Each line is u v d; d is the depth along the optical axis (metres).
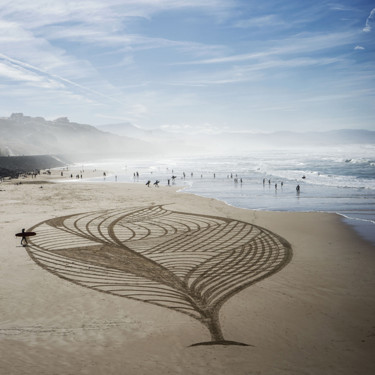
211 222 29.58
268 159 168.00
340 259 19.62
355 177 71.88
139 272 17.89
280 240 23.81
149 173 98.44
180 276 17.33
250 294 15.09
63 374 8.83
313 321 12.55
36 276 17.03
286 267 18.47
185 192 52.53
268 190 53.88
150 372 9.04
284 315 13.05
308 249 21.69
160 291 15.45
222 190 55.06
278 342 11.04
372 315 12.98
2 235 24.88
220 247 22.36
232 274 17.58
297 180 68.06
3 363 9.30
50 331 11.51
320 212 33.62
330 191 50.81
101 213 33.72
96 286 15.91
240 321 12.57
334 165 108.94
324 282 16.28
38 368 9.09
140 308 13.62
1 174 92.00
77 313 13.05
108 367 9.26
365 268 18.08
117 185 63.66
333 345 10.86
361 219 30.45
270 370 9.27
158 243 23.34
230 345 10.79
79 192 51.69
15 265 18.59
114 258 20.14
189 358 9.88
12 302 13.96
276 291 15.37
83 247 22.31
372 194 46.75
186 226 28.17
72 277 17.02
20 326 11.88
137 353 10.12
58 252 21.14
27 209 36.00
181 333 11.57
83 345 10.55
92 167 141.00
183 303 14.20
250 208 37.94
